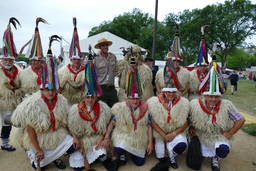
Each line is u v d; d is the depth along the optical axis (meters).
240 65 63.41
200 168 3.46
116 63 4.55
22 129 3.35
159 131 3.53
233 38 23.91
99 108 3.38
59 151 3.27
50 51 3.06
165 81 3.43
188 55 32.41
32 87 3.89
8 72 3.78
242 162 3.71
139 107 3.45
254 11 22.33
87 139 3.37
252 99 11.26
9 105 3.78
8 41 3.67
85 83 3.23
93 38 13.40
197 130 3.62
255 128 5.39
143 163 3.59
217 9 23.66
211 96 3.27
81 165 3.32
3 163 3.57
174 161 3.54
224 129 3.38
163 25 26.91
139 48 4.55
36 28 3.79
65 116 3.27
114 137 3.49
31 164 3.51
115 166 3.38
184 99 3.61
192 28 23.27
